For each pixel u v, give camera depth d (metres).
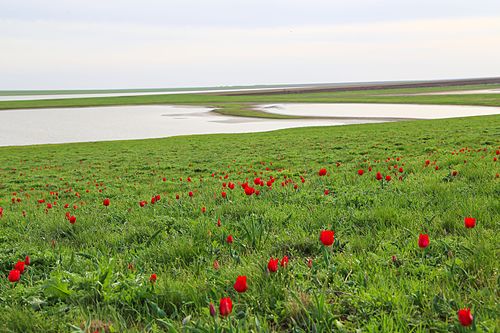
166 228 8.52
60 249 7.46
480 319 3.70
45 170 30.95
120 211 11.86
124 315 4.53
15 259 6.80
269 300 4.48
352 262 5.36
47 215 12.10
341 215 8.18
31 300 4.82
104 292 4.77
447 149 24.72
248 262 5.64
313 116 82.06
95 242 8.09
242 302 4.51
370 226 7.41
